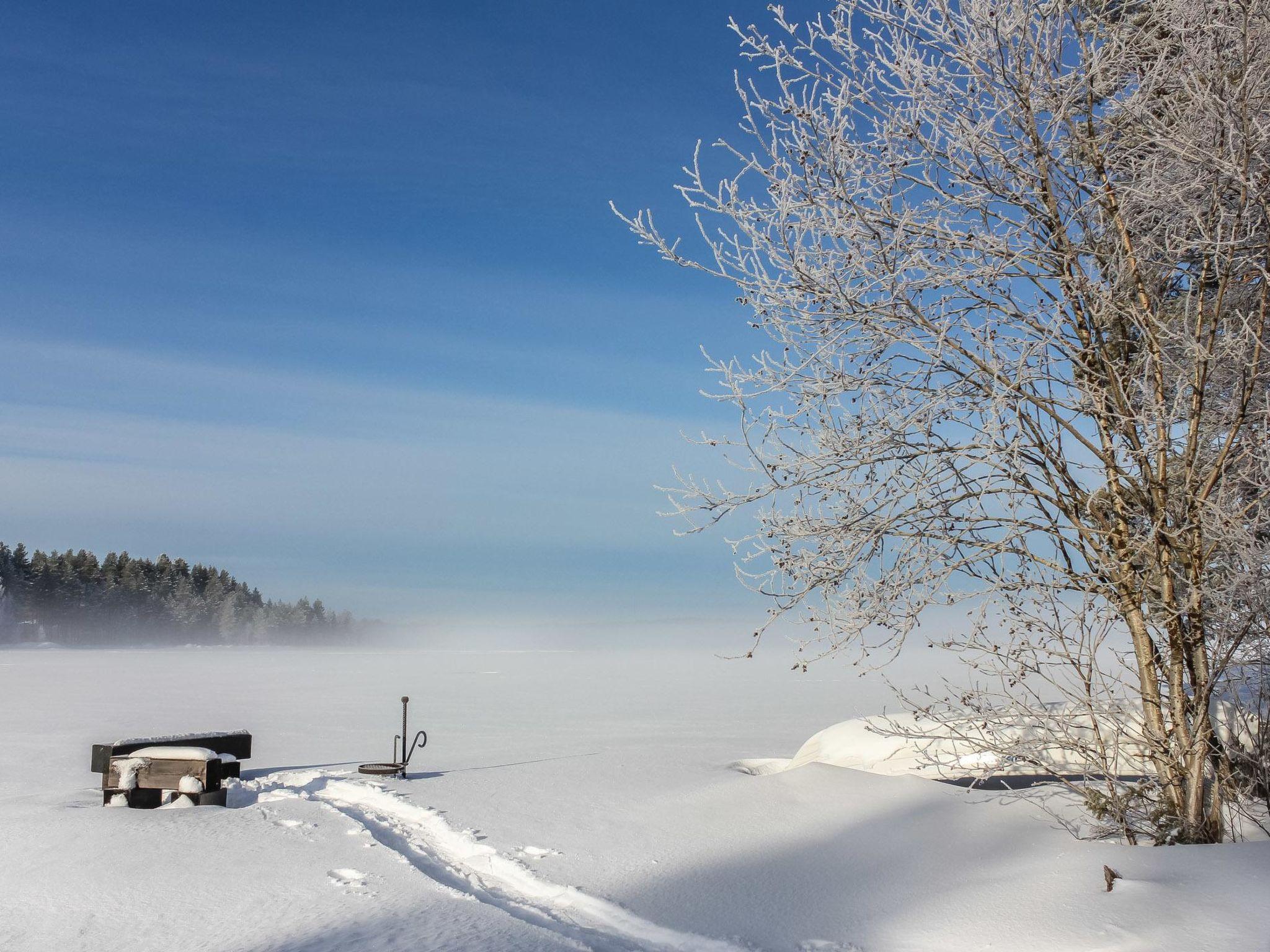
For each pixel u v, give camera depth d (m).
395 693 32.06
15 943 4.75
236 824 7.10
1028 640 5.42
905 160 5.43
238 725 20.03
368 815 7.44
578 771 9.05
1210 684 5.29
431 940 4.51
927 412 5.41
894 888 4.97
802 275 5.22
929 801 6.54
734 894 5.00
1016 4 5.18
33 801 8.39
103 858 6.20
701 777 8.58
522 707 25.03
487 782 8.49
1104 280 5.44
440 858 6.16
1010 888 4.73
